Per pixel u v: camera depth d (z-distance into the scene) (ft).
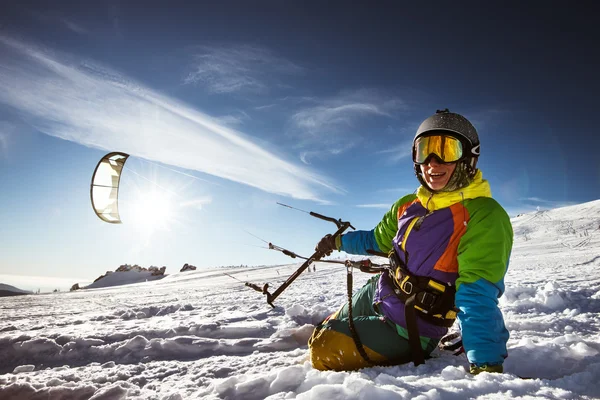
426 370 5.39
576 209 177.68
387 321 5.98
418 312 5.77
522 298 13.67
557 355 5.91
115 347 9.16
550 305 12.09
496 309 5.19
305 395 4.20
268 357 7.71
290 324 11.22
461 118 5.74
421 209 6.07
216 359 7.86
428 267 5.71
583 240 101.14
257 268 191.42
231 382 5.49
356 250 7.69
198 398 5.27
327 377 4.96
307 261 8.27
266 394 5.11
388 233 7.07
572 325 8.96
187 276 196.75
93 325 13.08
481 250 5.28
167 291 59.82
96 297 51.62
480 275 5.20
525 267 39.60
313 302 17.69
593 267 32.09
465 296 5.23
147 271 277.64
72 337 9.84
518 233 151.02
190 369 7.25
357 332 5.94
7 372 8.29
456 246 5.58
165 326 11.28
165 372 7.18
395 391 4.13
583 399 3.92
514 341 7.19
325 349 5.99
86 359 8.76
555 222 157.38
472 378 4.65
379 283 6.47
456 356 6.25
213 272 208.44
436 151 5.59
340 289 26.78
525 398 3.83
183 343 9.09
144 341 9.23
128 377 7.07
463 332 5.19
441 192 5.76
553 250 80.89
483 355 4.96
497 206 5.52
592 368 4.81
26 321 16.20
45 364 8.63
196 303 21.52
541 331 8.69
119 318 15.40
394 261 6.10
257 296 24.80
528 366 5.76
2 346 9.45
